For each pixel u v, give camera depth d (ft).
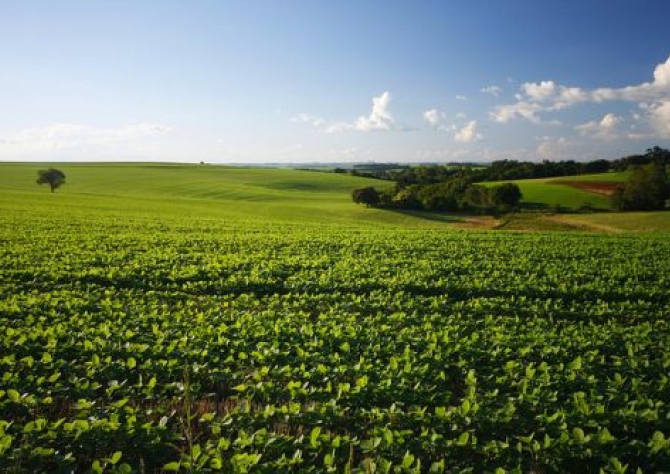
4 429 22.67
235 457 20.27
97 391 28.84
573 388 29.37
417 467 19.79
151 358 32.89
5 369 30.37
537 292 58.18
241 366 31.96
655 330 42.19
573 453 21.98
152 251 82.43
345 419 25.13
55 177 299.99
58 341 35.22
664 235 134.21
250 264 72.59
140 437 22.70
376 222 212.23
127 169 462.60
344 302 51.62
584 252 93.45
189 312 44.68
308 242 99.55
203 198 297.94
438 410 24.50
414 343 36.65
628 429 24.62
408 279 61.62
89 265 67.97
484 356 34.24
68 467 20.47
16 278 58.75
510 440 23.80
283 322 41.11
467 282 61.62
